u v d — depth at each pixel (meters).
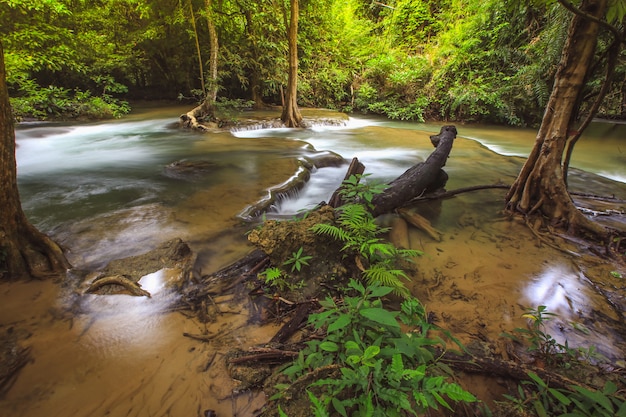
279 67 15.78
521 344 2.38
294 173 6.18
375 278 2.66
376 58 18.03
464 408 1.87
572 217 4.20
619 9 3.10
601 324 2.64
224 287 2.96
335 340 2.01
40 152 8.45
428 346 2.18
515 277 3.27
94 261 3.29
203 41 16.02
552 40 10.25
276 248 2.88
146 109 15.99
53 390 1.97
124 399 1.93
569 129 4.37
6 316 2.54
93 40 15.05
